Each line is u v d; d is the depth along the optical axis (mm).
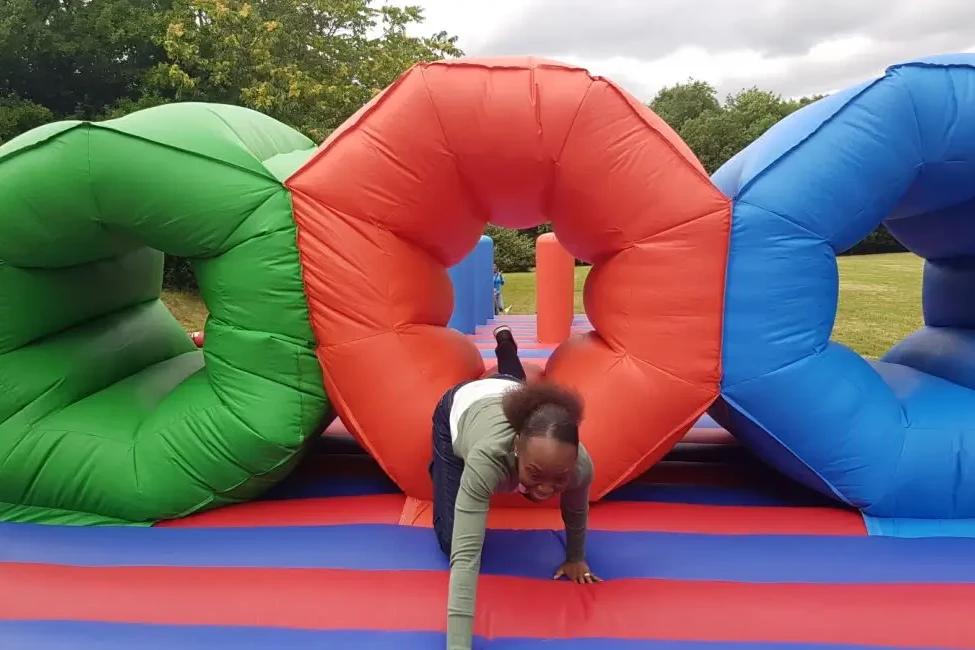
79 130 2527
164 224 2621
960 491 2617
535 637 1987
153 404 3023
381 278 2656
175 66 13617
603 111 2537
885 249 28062
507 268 24156
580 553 2256
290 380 2701
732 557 2412
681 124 44594
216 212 2586
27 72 14102
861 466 2635
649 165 2531
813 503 2873
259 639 1981
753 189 2541
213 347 2734
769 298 2543
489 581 2260
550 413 1712
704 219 2514
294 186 2598
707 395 2627
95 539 2594
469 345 3166
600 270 2840
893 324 10156
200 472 2705
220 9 14055
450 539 2256
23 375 2785
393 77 16500
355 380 2678
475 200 2852
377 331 2656
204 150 2590
